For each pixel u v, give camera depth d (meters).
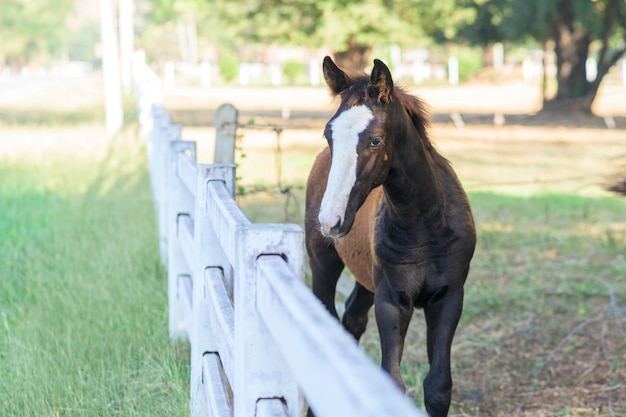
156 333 6.40
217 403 3.98
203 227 4.79
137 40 84.50
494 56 67.12
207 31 88.12
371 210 5.02
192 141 6.82
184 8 31.83
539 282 9.22
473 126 27.81
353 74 4.68
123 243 8.98
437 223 4.61
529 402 6.18
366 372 1.79
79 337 6.14
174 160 6.66
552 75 56.09
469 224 4.75
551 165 19.05
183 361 5.98
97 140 18.75
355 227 5.26
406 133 4.39
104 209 10.92
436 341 4.71
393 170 4.43
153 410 5.06
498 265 10.04
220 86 49.38
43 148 16.86
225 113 8.08
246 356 3.04
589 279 9.27
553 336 7.51
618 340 7.30
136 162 14.70
